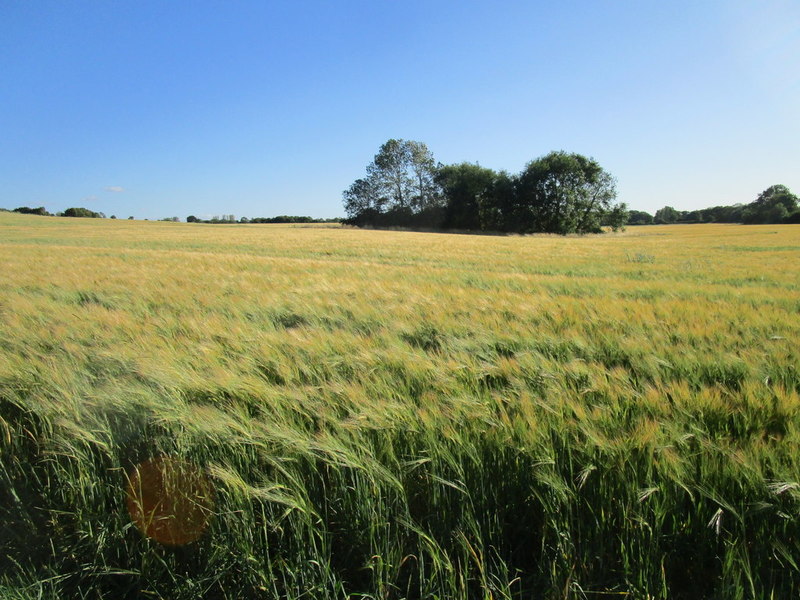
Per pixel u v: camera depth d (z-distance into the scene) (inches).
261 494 80.4
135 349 162.7
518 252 911.0
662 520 75.1
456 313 242.1
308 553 79.9
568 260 712.4
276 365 142.2
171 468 93.7
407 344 169.9
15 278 394.6
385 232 2313.0
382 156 2999.5
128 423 105.0
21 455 106.6
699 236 1987.0
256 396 116.0
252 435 94.3
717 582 69.9
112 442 98.3
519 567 80.8
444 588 74.4
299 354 154.7
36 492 99.7
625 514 75.0
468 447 87.4
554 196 2325.3
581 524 78.6
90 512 90.6
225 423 96.3
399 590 77.6
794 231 2347.4
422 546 77.4
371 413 98.6
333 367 144.2
